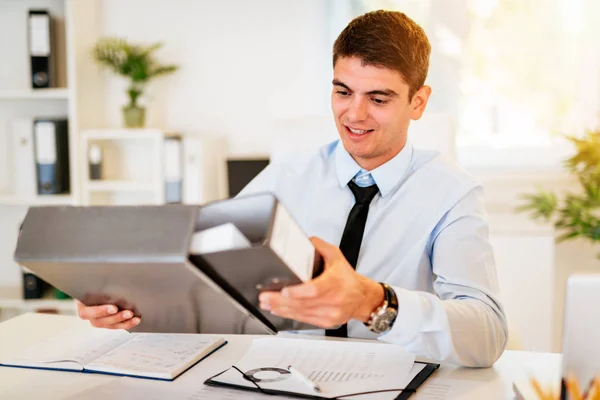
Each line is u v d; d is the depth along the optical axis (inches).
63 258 34.1
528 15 115.8
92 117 123.0
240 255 31.1
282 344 48.3
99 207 34.5
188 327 44.6
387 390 39.4
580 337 32.8
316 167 63.1
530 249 104.1
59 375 43.9
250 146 124.4
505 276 104.6
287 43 121.9
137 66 116.0
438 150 66.2
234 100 124.0
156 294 37.8
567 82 116.2
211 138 124.0
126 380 42.5
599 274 33.3
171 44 124.0
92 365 44.2
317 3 120.3
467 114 118.4
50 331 54.4
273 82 122.9
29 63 119.6
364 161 58.1
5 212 127.2
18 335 53.3
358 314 39.0
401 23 52.4
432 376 42.9
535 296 104.2
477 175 117.4
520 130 117.8
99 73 124.6
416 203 57.2
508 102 117.6
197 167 114.9
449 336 41.8
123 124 121.6
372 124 53.7
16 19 123.1
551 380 41.6
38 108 124.8
